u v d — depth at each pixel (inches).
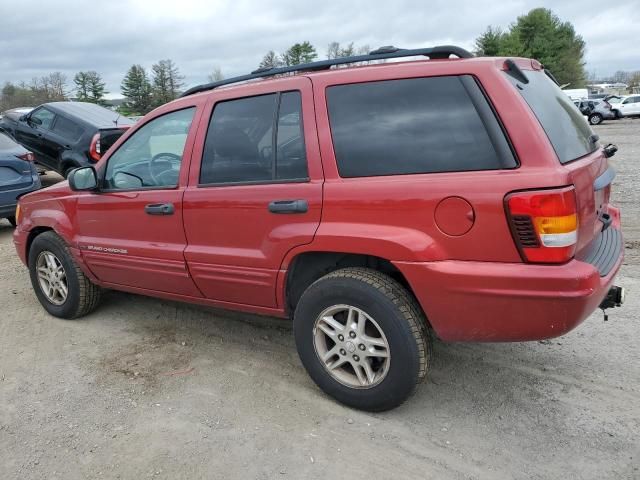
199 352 156.4
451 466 105.0
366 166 113.3
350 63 127.9
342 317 122.4
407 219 107.2
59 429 121.3
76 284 176.2
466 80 106.3
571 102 133.3
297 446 112.3
